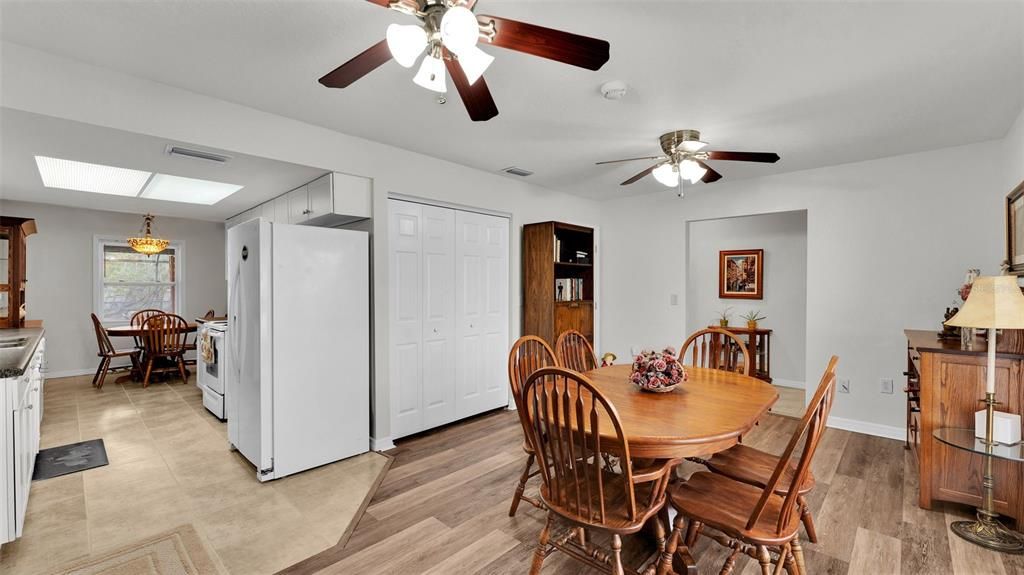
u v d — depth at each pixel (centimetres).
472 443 347
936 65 211
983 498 225
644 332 512
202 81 235
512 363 235
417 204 363
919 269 348
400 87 240
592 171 408
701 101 254
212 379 410
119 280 609
